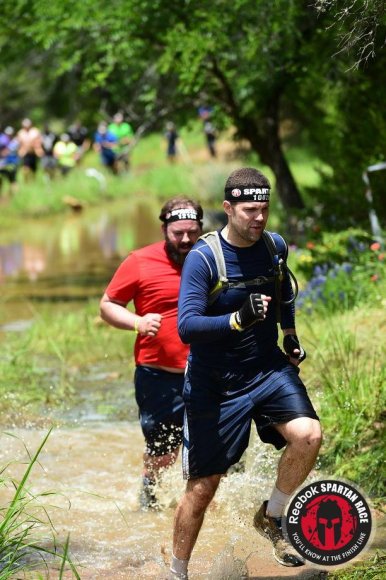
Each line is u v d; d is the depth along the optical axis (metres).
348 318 19.36
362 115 27.58
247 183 9.72
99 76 29.41
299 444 9.63
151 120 33.53
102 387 19.28
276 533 10.00
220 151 77.12
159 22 27.58
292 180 32.12
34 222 58.31
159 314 12.46
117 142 71.69
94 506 12.92
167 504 12.81
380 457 12.96
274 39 26.23
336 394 14.67
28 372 20.02
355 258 22.75
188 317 9.66
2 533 10.51
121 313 12.52
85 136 75.19
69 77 52.28
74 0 27.41
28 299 30.92
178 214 12.52
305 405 9.80
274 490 9.88
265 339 10.00
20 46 31.19
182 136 84.38
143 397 12.72
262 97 30.39
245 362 9.91
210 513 12.34
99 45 28.75
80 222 57.56
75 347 22.33
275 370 9.98
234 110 30.73
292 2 24.66
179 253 12.57
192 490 9.95
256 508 12.46
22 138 68.75
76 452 15.16
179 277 12.61
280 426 9.81
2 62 32.12
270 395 9.87
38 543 11.55
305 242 27.84
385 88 26.70
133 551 11.37
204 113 35.03
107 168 73.81
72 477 14.05
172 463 12.85
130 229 52.72
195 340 9.63
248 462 13.72
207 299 9.87
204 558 11.02
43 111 85.38
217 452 9.85
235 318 9.44
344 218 27.59
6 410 17.56
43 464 14.61
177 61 27.09
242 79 28.33
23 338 23.70
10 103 84.94
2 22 29.52
